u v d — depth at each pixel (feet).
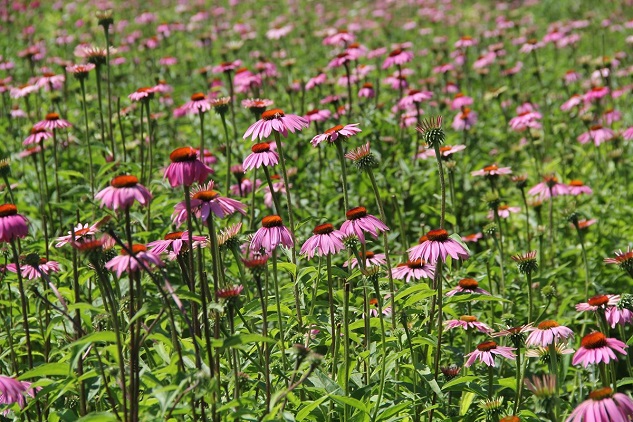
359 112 37.37
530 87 51.90
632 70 47.96
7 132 40.04
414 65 59.26
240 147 34.96
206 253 22.36
